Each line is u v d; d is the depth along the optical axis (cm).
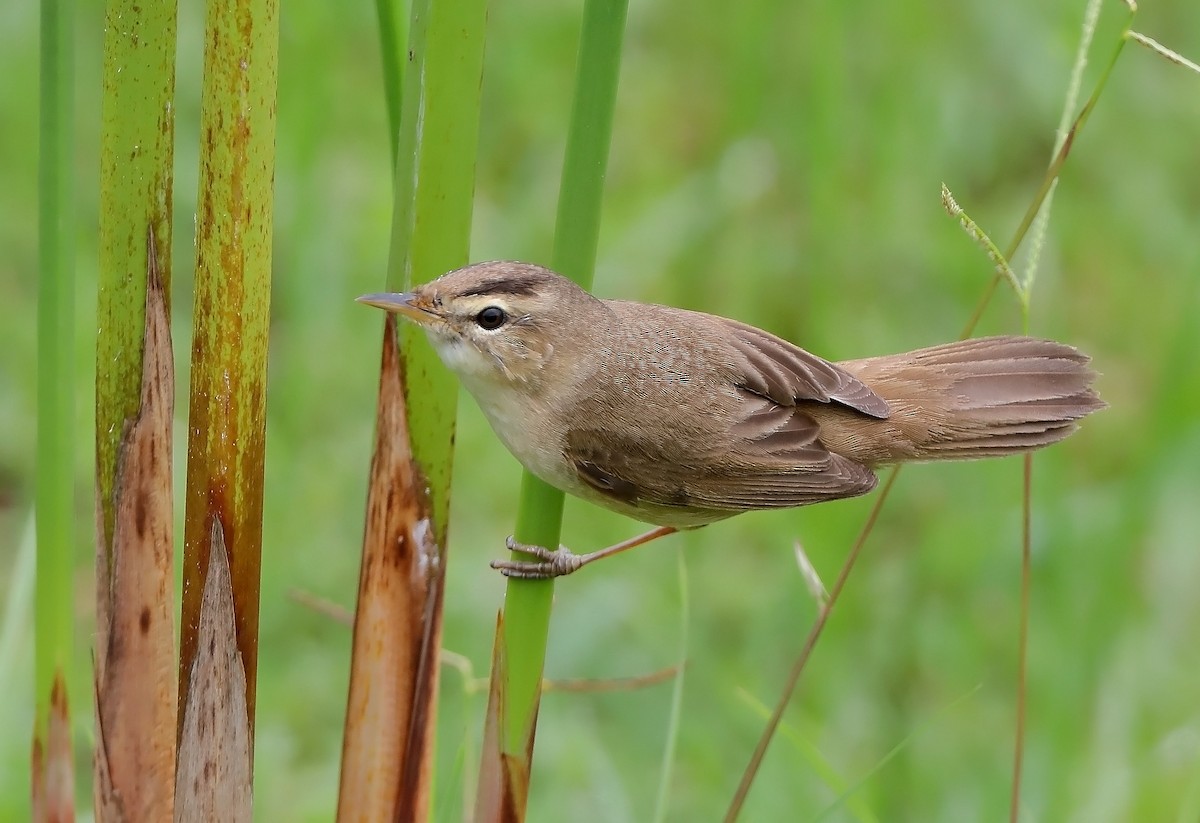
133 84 549
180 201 1363
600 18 559
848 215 1411
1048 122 1552
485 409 796
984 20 1590
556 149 1507
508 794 616
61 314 575
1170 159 1568
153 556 592
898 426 860
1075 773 999
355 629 607
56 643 606
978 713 1097
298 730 1038
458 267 581
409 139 570
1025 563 728
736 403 816
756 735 1048
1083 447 1388
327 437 1238
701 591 1170
